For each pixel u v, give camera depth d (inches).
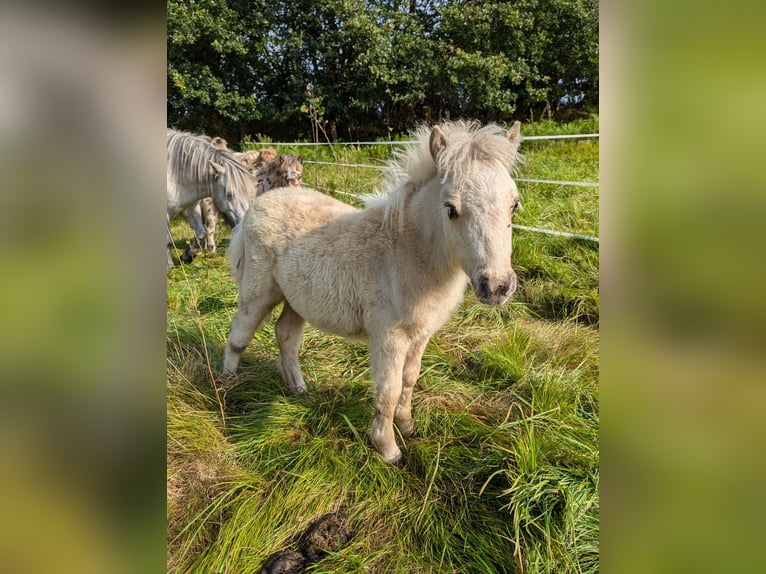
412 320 95.9
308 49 587.2
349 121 639.8
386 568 81.9
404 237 95.5
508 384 125.9
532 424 101.5
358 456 102.1
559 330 149.6
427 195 93.1
